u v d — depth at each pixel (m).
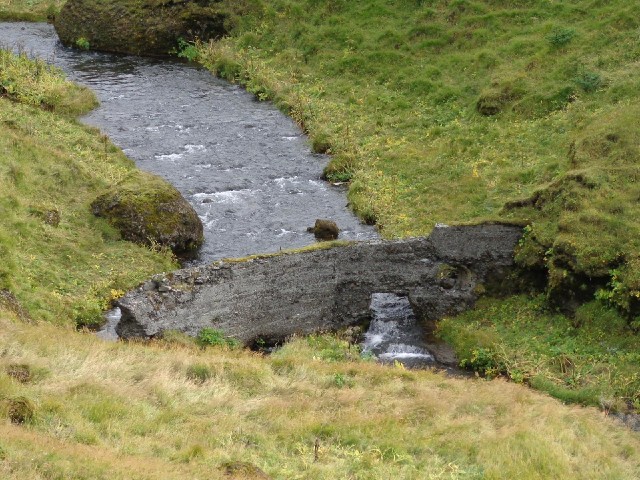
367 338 27.22
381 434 18.98
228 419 18.73
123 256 28.94
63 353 20.34
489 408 21.56
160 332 24.09
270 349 26.23
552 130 36.19
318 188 35.16
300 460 17.28
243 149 37.97
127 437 16.89
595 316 25.81
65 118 38.81
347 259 26.89
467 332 26.50
